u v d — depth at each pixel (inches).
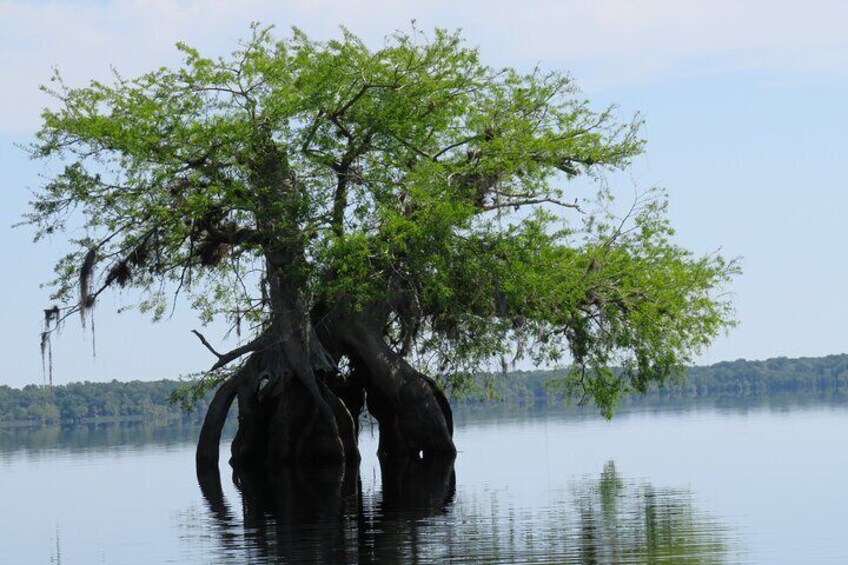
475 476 3373.5
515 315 3752.5
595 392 4008.4
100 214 3595.0
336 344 3937.0
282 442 3843.5
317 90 3533.5
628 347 3863.2
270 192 3592.5
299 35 3636.8
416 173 3590.1
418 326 3969.0
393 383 3870.6
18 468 4788.4
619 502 2588.6
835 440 4490.7
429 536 2148.1
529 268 3545.8
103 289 3742.6
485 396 4116.6
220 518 2588.6
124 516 2758.4
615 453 4217.5
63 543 2358.5
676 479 3073.3
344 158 3698.3
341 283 3467.0
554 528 2203.5
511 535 2132.1
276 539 2204.7
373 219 3614.7
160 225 3607.3
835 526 2148.1
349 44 3614.7
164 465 4562.0
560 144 3786.9
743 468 3344.0
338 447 3821.4
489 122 3821.4
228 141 3486.7
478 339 3730.3
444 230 3457.2
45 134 3531.0
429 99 3715.6
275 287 3777.1
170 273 3848.4
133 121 3484.3
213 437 3964.1
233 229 3791.8
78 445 6683.1
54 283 3715.6
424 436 3878.0
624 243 3919.8
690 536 2074.3
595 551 1941.4
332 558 1953.7
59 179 3543.3
